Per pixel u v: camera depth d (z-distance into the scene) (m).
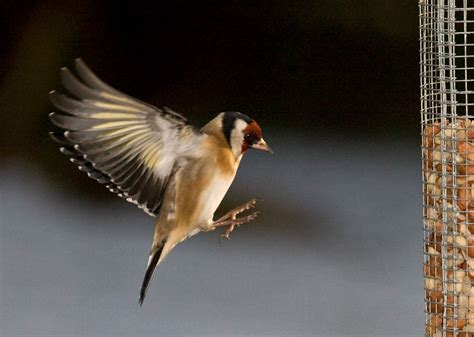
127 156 7.00
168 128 7.07
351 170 16.20
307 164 16.39
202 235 14.81
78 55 16.91
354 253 14.59
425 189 7.99
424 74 8.18
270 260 14.54
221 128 7.34
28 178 16.02
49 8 16.61
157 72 17.66
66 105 6.61
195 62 17.66
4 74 16.38
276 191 15.55
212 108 17.66
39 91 16.39
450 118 8.06
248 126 7.31
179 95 17.70
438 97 8.10
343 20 16.70
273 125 17.19
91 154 6.84
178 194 7.23
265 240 14.91
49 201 15.77
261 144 7.33
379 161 16.42
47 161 16.09
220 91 17.59
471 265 7.69
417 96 16.62
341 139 16.77
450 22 8.03
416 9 16.16
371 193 15.58
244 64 17.52
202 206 7.30
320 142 16.83
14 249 14.70
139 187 7.12
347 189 15.74
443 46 8.18
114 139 6.92
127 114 6.88
